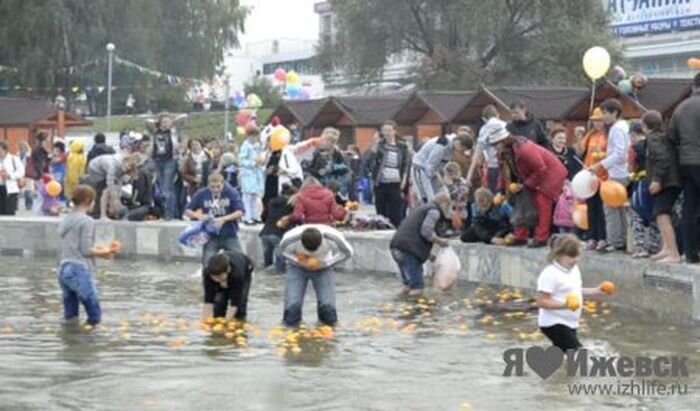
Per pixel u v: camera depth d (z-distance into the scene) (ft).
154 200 121.90
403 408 43.55
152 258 111.55
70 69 324.39
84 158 134.00
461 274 88.53
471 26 299.58
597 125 79.77
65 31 321.11
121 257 112.98
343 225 106.73
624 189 73.51
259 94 379.14
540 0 298.35
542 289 52.29
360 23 317.22
